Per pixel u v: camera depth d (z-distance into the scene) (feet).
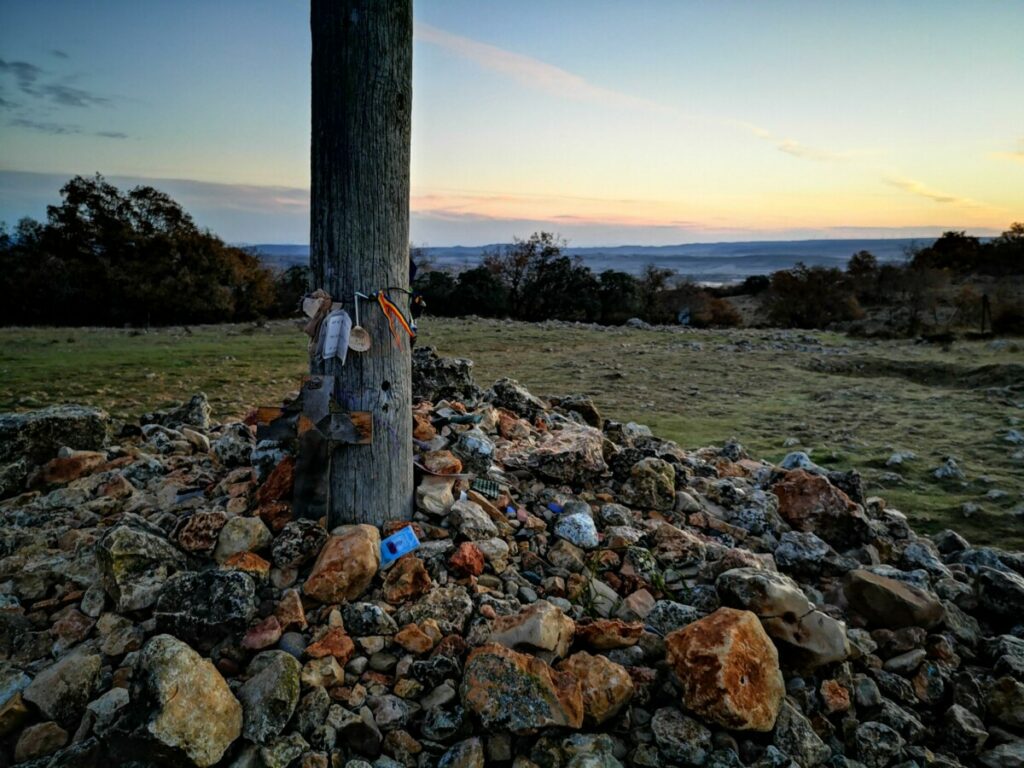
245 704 3.70
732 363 25.66
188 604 4.13
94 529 5.45
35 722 3.78
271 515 5.02
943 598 6.02
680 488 6.97
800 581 5.93
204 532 4.73
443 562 4.85
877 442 13.67
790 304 51.75
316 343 4.84
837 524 6.64
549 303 50.34
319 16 4.65
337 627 4.24
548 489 6.36
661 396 19.03
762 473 7.86
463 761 3.66
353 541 4.59
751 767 3.88
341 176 4.72
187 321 45.91
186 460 6.98
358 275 4.79
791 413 16.78
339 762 3.63
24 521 5.62
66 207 45.37
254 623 4.16
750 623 4.25
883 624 5.29
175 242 45.52
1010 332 34.37
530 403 8.54
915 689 4.80
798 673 4.58
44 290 42.91
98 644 4.14
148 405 15.25
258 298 49.88
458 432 6.54
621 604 4.98
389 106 4.72
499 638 4.24
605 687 4.02
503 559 5.05
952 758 4.34
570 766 3.63
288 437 4.89
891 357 27.14
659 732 3.93
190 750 3.35
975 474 11.39
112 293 43.86
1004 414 16.31
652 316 50.72
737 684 3.95
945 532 7.81
